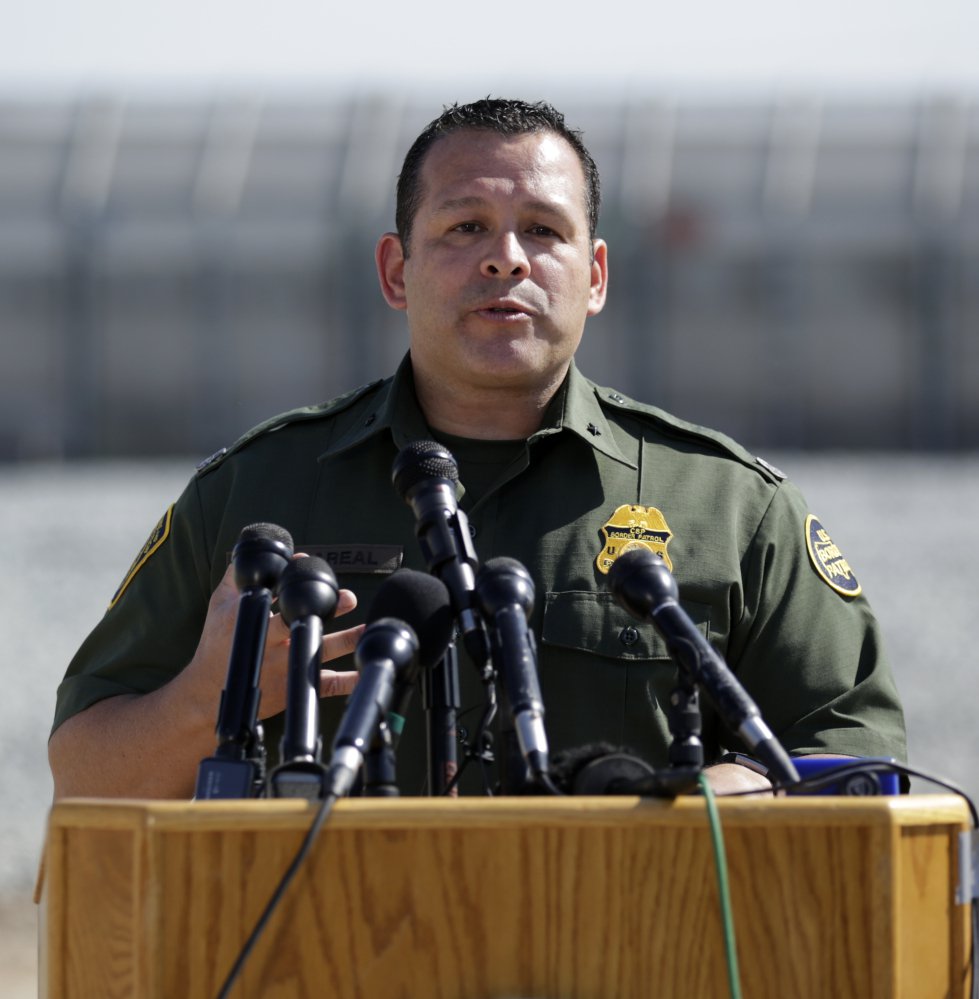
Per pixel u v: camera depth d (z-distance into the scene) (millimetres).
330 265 94125
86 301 93625
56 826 6105
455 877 6156
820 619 10336
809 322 93750
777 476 10875
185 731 9383
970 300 93312
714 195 93125
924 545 52500
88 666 10773
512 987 6133
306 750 6938
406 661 6766
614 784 6617
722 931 6215
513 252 9969
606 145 95500
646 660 10016
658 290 93750
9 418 93188
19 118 97000
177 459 91500
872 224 92125
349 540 10422
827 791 7160
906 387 93875
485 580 7250
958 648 39781
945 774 30125
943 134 94625
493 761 7805
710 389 94250
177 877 6035
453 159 10148
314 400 94500
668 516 10406
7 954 21781
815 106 96750
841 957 6281
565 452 10555
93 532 56531
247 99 98750
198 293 94312
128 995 6020
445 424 10586
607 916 6188
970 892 6660
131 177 94000
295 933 6086
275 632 8500
